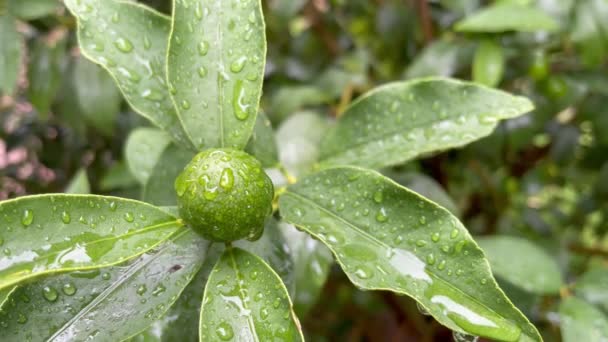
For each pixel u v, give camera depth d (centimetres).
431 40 37
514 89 35
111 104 32
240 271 20
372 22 45
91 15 22
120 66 22
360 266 19
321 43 42
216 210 19
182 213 19
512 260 27
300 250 25
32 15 31
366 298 46
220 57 21
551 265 27
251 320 19
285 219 20
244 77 21
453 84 23
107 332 19
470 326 19
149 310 20
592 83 33
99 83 32
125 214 19
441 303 19
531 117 33
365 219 20
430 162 37
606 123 35
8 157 45
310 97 34
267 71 39
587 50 31
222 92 21
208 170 19
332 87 35
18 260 18
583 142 42
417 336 46
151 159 27
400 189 20
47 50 34
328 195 21
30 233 19
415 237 20
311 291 25
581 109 36
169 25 22
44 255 19
